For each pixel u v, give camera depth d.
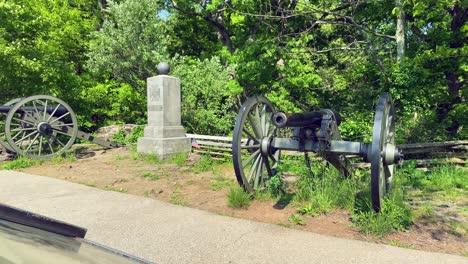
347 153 4.77
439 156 8.98
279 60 16.38
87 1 21.78
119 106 19.12
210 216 4.76
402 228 4.20
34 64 12.38
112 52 14.63
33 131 9.98
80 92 16.20
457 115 12.30
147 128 10.20
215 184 6.77
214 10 16.14
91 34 16.03
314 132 4.99
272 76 16.17
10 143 9.17
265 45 14.52
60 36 16.19
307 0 15.05
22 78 13.27
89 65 15.26
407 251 3.57
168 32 20.77
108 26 14.75
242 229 4.24
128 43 14.59
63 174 7.90
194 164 8.93
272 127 6.00
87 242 1.01
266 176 6.07
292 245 3.74
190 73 13.58
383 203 4.51
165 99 9.98
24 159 9.28
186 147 10.27
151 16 14.76
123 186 6.70
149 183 6.92
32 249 0.83
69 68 14.74
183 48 22.42
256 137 5.49
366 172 7.01
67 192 6.14
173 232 4.13
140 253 3.54
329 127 4.88
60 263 0.80
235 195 5.25
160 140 9.65
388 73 11.82
